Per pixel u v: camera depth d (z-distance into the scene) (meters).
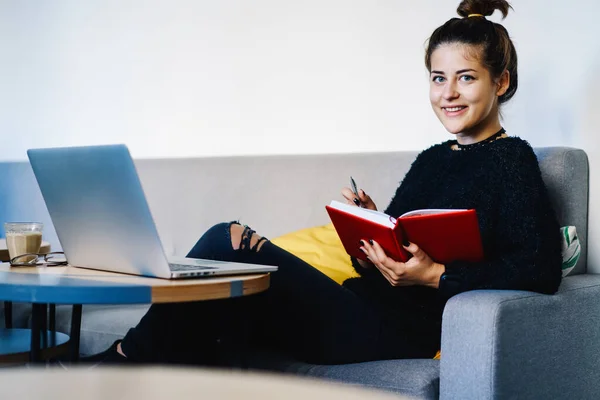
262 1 2.59
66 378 0.45
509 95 1.75
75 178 1.32
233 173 2.35
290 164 2.26
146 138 2.89
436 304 1.59
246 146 2.64
